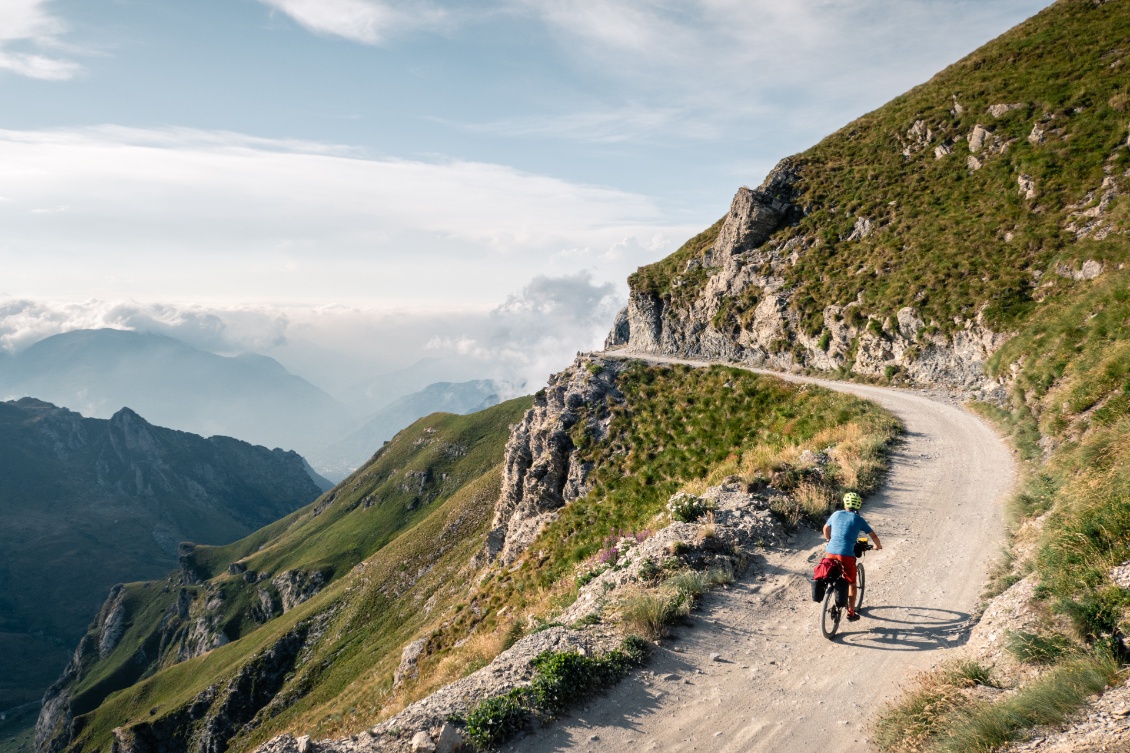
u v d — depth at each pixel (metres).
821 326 49.25
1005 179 45.66
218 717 124.94
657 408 44.25
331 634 126.44
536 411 56.00
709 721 8.50
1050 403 21.12
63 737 181.50
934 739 7.00
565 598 16.36
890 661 9.40
